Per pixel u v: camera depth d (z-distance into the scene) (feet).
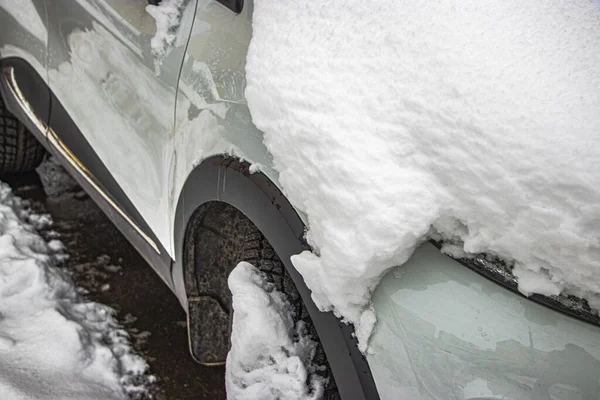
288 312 5.12
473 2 4.21
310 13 4.75
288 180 4.47
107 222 9.78
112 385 6.82
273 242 4.73
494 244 3.68
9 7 8.52
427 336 3.81
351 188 3.96
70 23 7.30
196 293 6.59
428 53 3.97
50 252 8.72
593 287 3.45
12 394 5.77
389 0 4.37
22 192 9.89
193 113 5.65
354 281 4.00
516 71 3.79
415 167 3.88
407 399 3.84
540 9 4.29
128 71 6.51
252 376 4.97
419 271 3.95
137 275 8.93
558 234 3.46
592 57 3.94
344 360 4.17
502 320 3.66
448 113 3.76
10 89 8.99
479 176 3.65
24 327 6.91
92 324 7.70
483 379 3.62
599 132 3.53
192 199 5.81
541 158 3.51
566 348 3.51
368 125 4.03
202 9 5.79
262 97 4.72
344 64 4.28
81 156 7.95
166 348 7.84
